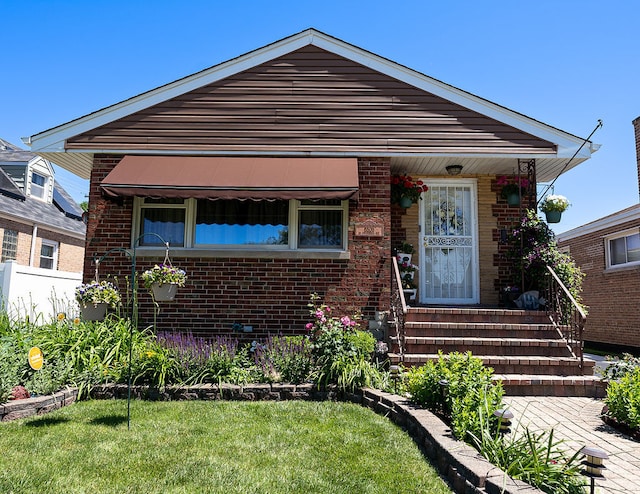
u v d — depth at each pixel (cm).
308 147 1009
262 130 1016
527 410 675
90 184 999
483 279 1111
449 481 415
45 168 2202
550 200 1070
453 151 1007
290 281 960
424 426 499
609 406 614
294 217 994
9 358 656
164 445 493
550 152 1007
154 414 609
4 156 2158
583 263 2027
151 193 869
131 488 389
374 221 981
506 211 1134
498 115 1017
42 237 2016
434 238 1148
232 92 1029
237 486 397
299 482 407
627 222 1706
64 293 1228
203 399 692
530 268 1016
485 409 473
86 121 1008
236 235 995
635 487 420
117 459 452
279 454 473
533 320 911
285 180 897
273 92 1029
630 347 1683
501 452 412
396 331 880
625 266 1717
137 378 710
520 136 1014
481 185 1148
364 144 1011
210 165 966
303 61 1041
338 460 460
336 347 738
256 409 636
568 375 793
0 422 562
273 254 959
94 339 764
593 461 353
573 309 856
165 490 387
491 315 911
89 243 972
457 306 1085
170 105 1023
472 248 1138
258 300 955
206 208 1003
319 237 995
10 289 1038
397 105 1023
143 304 952
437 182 1166
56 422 568
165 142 1009
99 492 381
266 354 785
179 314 951
